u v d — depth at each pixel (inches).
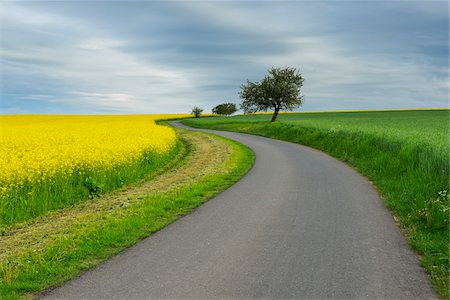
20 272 258.8
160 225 366.9
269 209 425.4
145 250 299.1
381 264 268.7
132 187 633.0
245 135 1899.6
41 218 459.2
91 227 371.2
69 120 3730.3
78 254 288.2
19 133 1425.9
